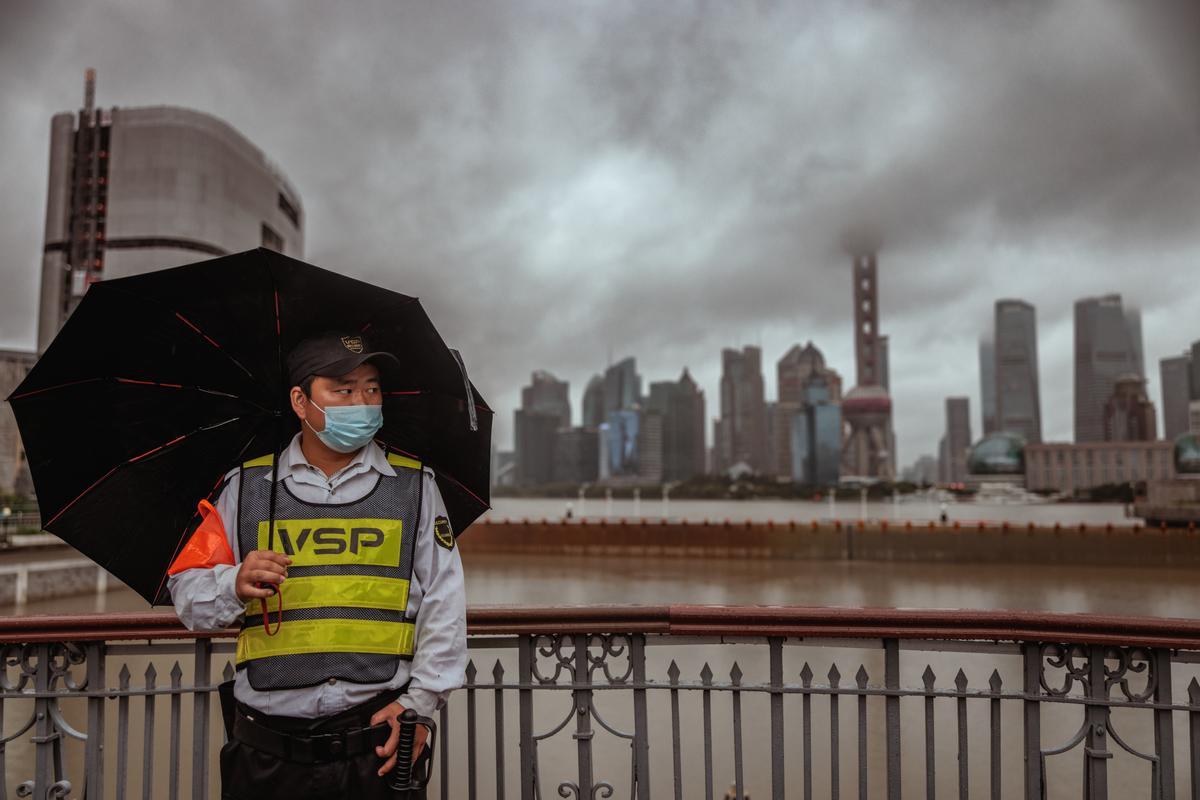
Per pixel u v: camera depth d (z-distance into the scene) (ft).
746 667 44.47
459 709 37.06
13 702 37.40
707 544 151.43
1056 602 94.99
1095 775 8.70
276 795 6.28
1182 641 8.36
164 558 7.67
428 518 6.95
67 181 386.11
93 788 9.09
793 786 30.63
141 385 7.32
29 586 86.94
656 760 32.50
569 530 157.79
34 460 6.95
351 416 6.60
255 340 7.36
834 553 144.15
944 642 9.16
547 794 28.43
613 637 9.30
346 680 6.29
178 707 9.20
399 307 7.01
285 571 6.13
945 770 31.89
